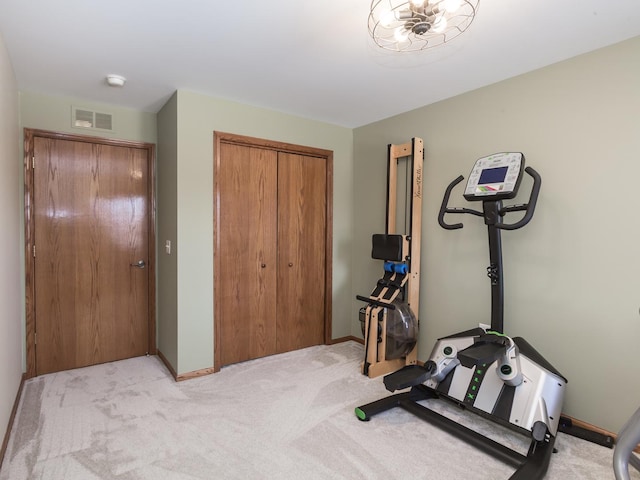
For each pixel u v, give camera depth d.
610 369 2.10
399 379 2.32
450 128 2.94
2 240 2.02
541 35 1.97
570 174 2.24
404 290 3.16
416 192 3.06
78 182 3.08
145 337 3.43
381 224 3.62
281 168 3.45
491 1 1.65
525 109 2.46
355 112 3.35
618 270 2.06
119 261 3.29
